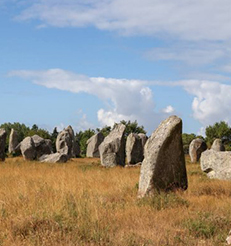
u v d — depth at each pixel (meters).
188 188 15.14
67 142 44.25
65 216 9.59
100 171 23.33
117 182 16.38
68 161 37.75
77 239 8.34
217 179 19.64
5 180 17.92
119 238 8.39
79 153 53.19
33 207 10.65
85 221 9.34
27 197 12.06
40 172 22.34
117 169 26.77
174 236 8.63
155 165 13.77
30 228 8.88
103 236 8.48
